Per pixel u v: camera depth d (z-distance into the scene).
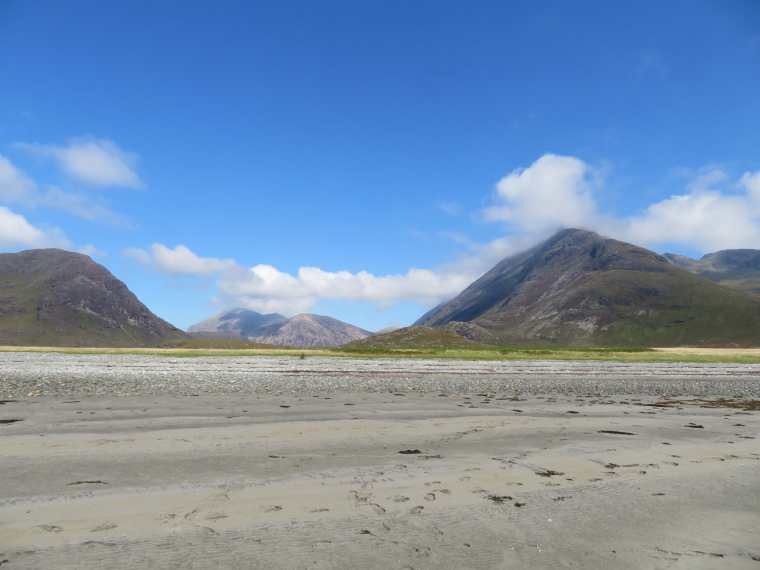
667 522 9.12
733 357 85.44
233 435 16.03
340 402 24.78
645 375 50.72
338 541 7.96
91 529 8.25
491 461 13.35
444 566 7.15
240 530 8.34
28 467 11.80
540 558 7.50
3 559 7.05
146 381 32.53
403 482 11.30
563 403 26.61
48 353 74.06
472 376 44.50
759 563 7.45
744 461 13.79
